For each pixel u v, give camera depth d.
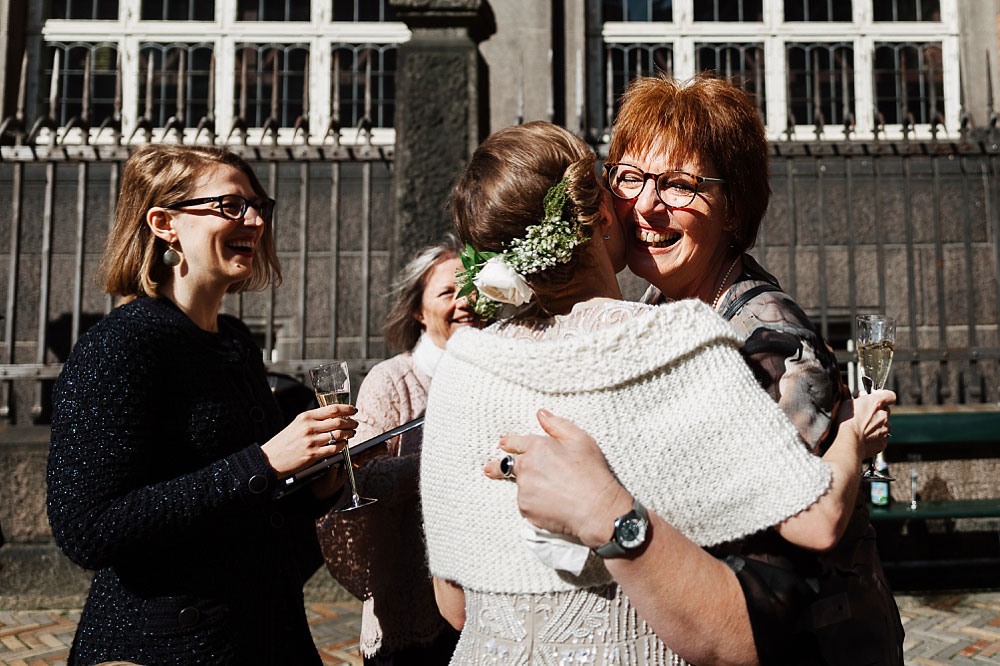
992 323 5.72
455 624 1.33
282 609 1.77
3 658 3.44
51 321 5.59
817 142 4.73
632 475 1.00
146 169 1.80
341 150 4.55
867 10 6.66
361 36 6.66
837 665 1.15
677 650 1.00
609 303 1.12
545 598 1.07
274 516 1.78
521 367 1.06
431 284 2.49
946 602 4.12
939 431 4.46
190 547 1.63
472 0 4.17
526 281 1.14
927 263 5.73
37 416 4.44
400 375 2.45
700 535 1.00
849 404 1.25
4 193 5.67
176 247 1.79
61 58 6.55
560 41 6.47
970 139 4.79
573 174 1.15
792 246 4.66
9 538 4.21
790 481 0.98
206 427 1.69
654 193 1.43
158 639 1.59
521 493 1.00
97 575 1.67
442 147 4.09
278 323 5.66
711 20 6.83
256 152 4.53
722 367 1.03
